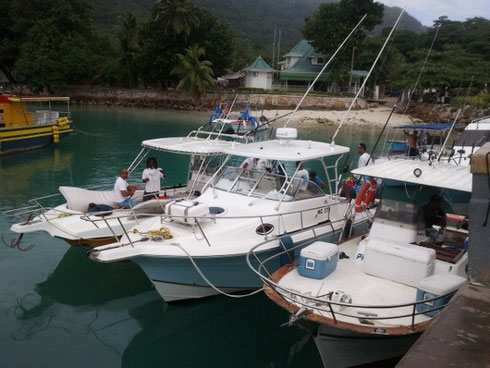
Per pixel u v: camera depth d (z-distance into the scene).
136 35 49.81
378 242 6.32
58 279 8.70
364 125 36.91
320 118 38.41
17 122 21.58
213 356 6.64
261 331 7.30
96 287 8.50
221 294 7.78
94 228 8.26
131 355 6.49
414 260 5.92
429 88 41.09
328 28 46.75
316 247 6.38
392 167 7.46
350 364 5.77
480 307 4.15
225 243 7.17
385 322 5.29
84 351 6.50
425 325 5.14
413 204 7.05
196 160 11.41
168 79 49.84
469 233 4.73
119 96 49.97
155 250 6.92
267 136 18.55
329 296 5.50
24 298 7.95
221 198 8.48
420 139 16.05
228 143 11.16
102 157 20.88
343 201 9.13
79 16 52.06
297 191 8.17
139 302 8.02
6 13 49.44
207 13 48.31
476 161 4.57
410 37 65.06
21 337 6.76
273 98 45.75
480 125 13.70
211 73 44.44
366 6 46.91
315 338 5.59
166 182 16.28
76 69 47.31
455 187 6.37
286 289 5.47
